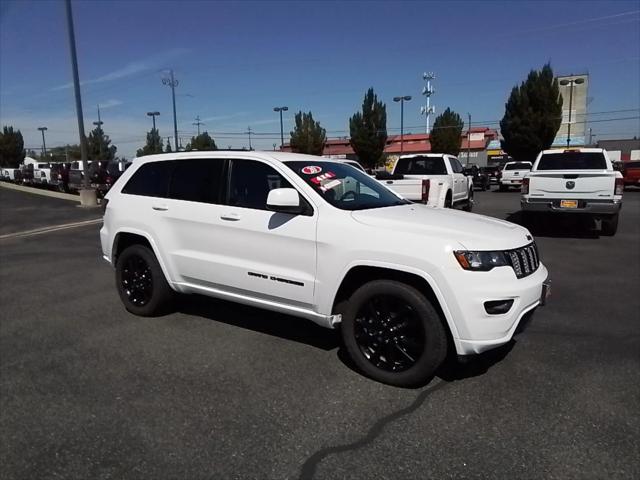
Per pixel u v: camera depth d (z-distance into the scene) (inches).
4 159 2701.8
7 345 178.1
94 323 202.1
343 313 153.0
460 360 136.8
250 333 188.7
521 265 141.3
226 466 106.9
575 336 181.8
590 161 430.6
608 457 108.4
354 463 107.7
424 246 136.1
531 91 1596.9
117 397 137.9
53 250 389.7
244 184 175.9
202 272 183.3
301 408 131.5
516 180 1093.1
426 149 3147.1
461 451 111.7
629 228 472.7
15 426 123.2
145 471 105.2
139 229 202.1
